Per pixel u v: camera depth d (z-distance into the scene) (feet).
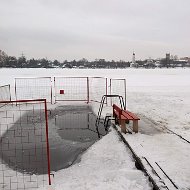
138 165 23.06
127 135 30.50
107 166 23.90
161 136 30.27
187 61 529.04
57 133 35.24
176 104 54.29
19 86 93.15
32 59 463.42
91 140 32.40
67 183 20.53
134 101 58.90
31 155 27.43
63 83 106.63
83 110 51.13
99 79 126.21
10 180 21.81
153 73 206.90
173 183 18.40
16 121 41.04
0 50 440.04
